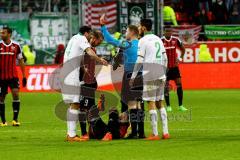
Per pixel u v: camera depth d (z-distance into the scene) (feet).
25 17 258.16
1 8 262.47
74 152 106.52
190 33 261.24
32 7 266.16
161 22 253.44
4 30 151.33
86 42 120.26
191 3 284.82
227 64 252.83
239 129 137.08
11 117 170.60
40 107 194.70
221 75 252.62
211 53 260.42
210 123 149.18
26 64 252.83
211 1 283.38
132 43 126.93
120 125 123.03
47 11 266.77
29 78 249.96
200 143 115.34
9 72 150.71
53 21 257.55
